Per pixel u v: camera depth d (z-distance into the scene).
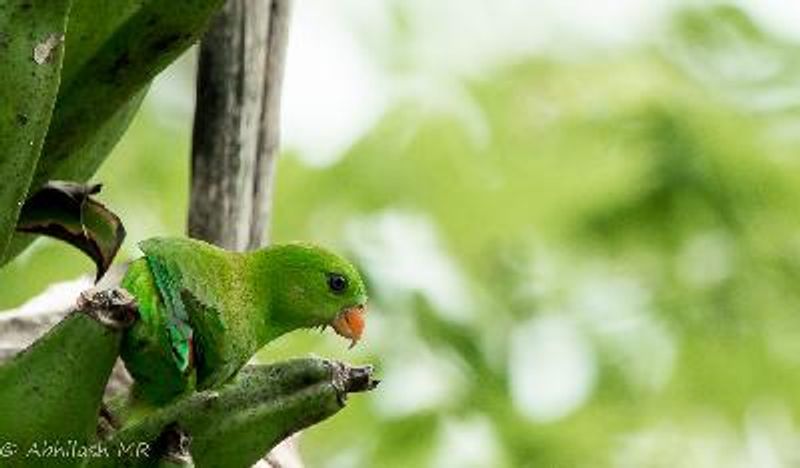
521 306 12.09
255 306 5.36
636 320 12.21
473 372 11.69
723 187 11.75
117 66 4.80
